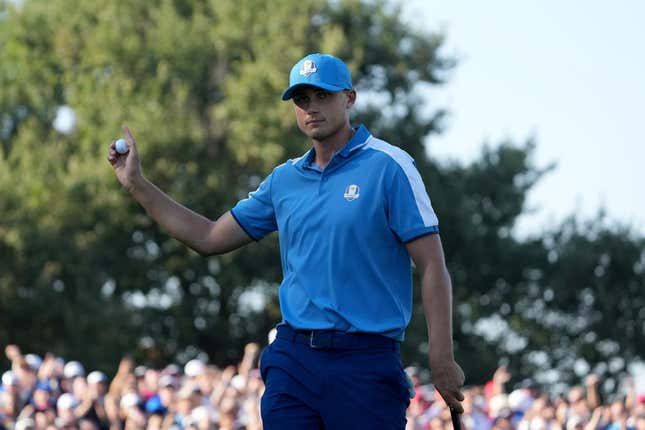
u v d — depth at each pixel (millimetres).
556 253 161375
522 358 161000
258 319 157000
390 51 153000
